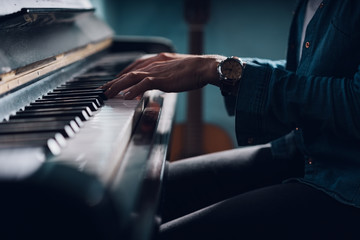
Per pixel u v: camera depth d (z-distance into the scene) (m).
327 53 0.69
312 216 0.60
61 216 0.30
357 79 0.60
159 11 2.81
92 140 0.43
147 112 0.68
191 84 0.70
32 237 0.31
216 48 2.83
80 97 0.67
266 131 0.66
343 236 0.58
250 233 0.59
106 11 2.49
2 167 0.33
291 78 0.64
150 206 0.38
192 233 0.60
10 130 0.46
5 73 0.59
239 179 0.91
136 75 0.71
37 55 0.73
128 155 0.45
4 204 0.31
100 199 0.30
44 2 0.84
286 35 2.77
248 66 0.65
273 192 0.66
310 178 0.71
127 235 0.33
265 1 2.72
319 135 0.68
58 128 0.45
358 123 0.60
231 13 2.75
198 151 2.36
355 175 0.63
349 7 0.67
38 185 0.30
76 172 0.33
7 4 0.65
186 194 0.90
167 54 0.89
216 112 2.91
